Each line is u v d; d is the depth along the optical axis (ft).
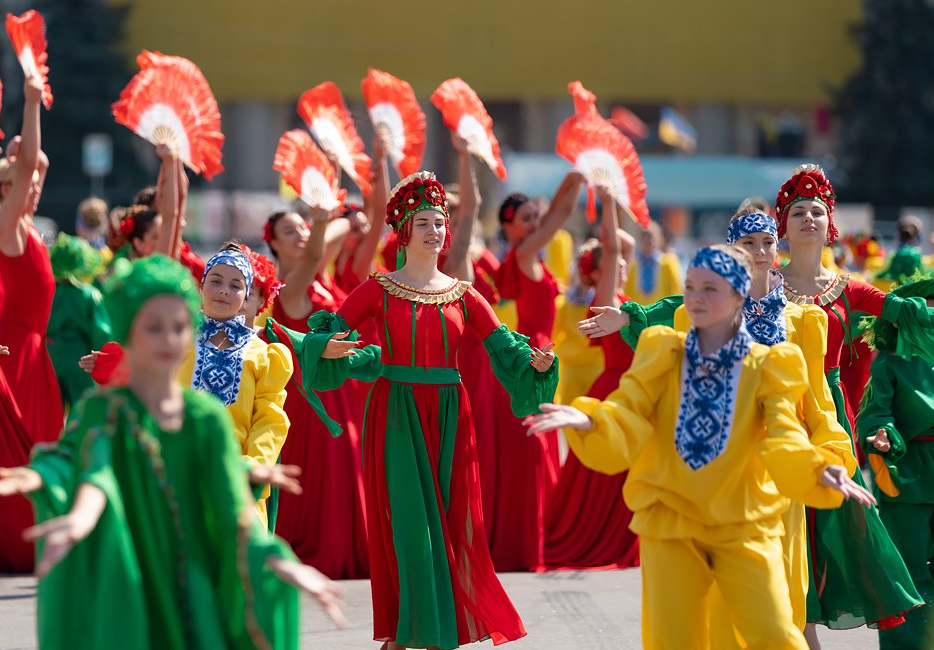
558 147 80.23
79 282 84.38
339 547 76.84
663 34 522.06
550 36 518.78
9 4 428.15
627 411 45.34
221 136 73.26
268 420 54.39
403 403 56.95
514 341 58.95
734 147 532.73
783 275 61.93
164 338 37.60
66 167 419.54
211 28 503.61
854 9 517.14
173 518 37.86
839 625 59.52
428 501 56.29
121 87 427.74
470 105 77.92
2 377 74.64
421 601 55.01
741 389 46.03
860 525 57.82
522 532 80.59
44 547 36.65
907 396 61.77
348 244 89.76
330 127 80.64
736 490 45.83
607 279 80.59
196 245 344.90
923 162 446.19
